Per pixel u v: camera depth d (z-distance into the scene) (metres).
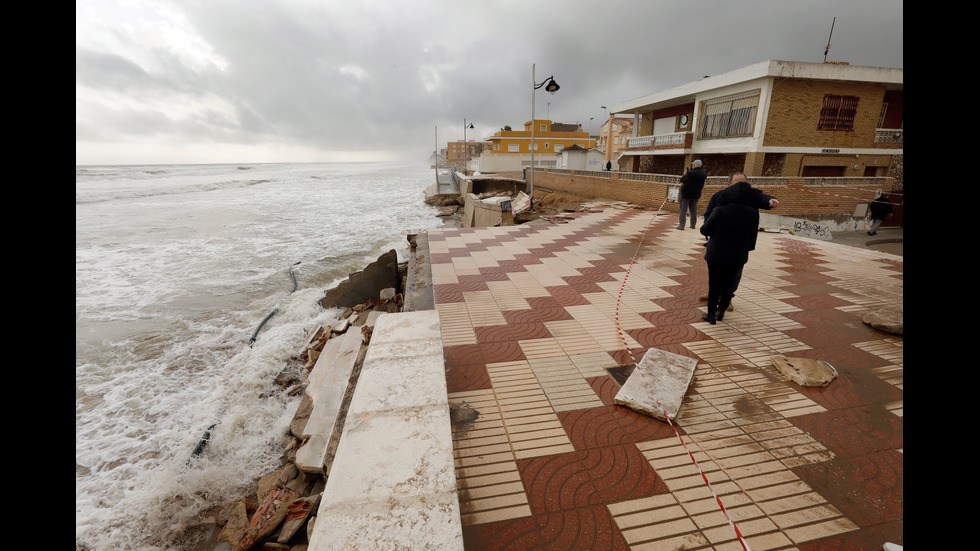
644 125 24.02
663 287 5.81
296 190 48.50
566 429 2.83
